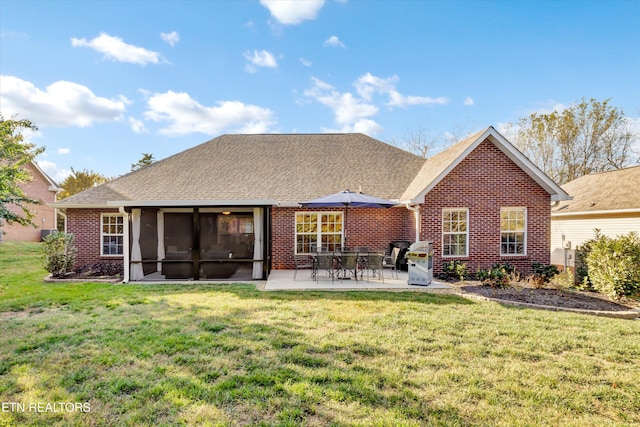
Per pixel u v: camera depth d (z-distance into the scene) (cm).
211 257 1359
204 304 869
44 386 449
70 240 1311
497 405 410
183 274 1335
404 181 1603
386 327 685
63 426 366
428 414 389
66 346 580
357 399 417
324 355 545
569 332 661
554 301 896
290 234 1511
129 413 389
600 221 1689
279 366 503
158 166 1702
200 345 581
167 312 792
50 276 1288
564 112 3241
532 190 1345
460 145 1410
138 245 1273
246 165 1711
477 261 1327
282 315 766
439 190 1322
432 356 546
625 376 486
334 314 775
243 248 1580
